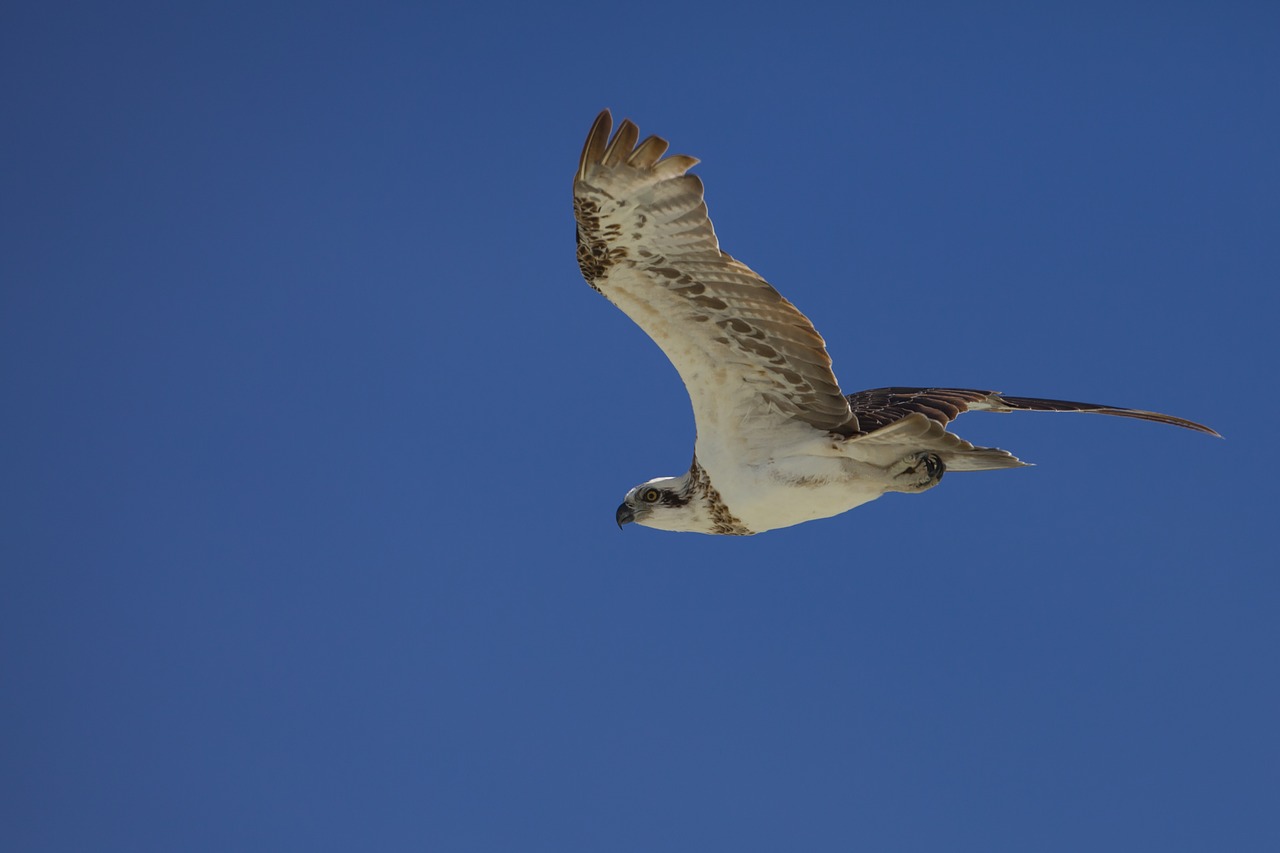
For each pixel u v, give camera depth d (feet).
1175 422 47.57
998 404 48.49
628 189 37.55
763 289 39.22
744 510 45.85
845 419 43.42
